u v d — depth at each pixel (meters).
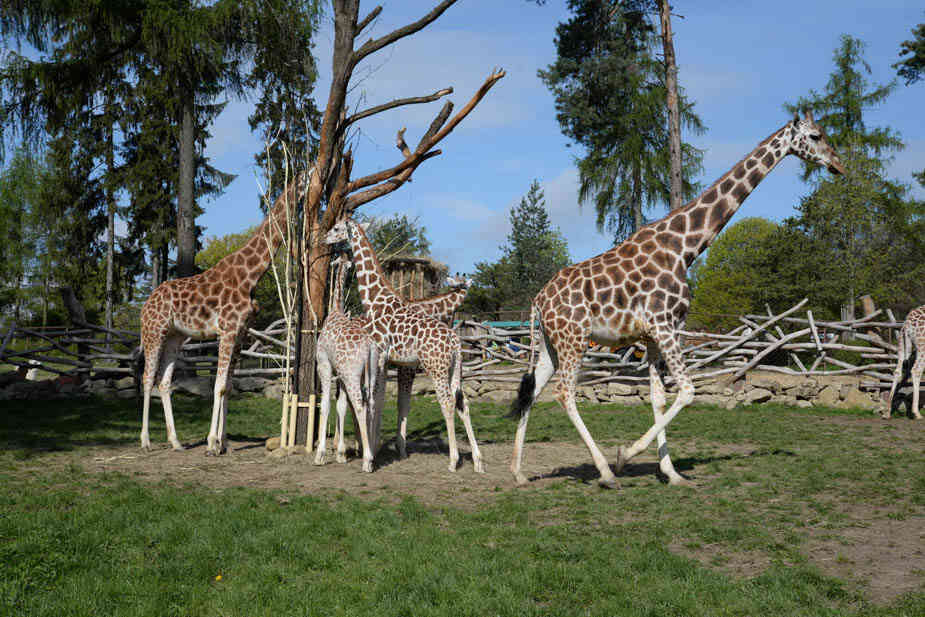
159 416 12.00
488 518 5.45
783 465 7.62
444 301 9.25
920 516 5.46
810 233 28.38
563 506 5.99
